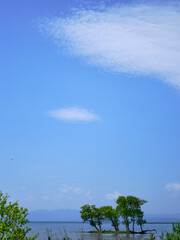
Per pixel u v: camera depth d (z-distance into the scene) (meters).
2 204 19.38
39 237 66.94
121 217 112.88
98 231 118.06
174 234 20.66
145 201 112.19
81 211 122.62
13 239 18.02
